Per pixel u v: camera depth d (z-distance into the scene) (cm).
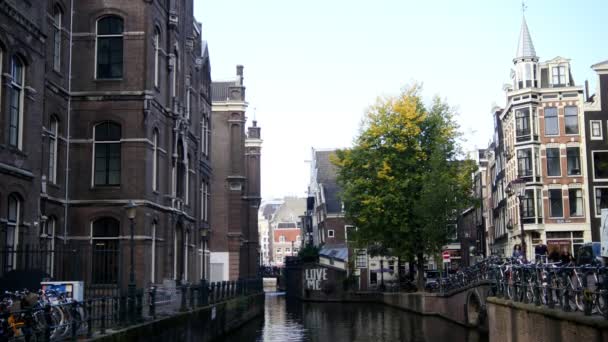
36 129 2181
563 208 4859
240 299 3672
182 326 2216
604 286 1349
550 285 1673
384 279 6881
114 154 2792
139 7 2830
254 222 6688
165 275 3041
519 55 5041
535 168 4909
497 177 6212
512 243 5444
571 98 4912
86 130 2784
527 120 4956
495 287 2583
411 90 4941
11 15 2000
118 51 2833
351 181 5050
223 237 5491
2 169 1944
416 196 4781
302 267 6925
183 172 3484
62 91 2709
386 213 4722
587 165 4844
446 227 4591
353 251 5541
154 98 2873
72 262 2533
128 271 2708
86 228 2736
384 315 4581
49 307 1354
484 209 7225
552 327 1619
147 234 2781
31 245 2112
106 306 1706
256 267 6644
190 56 3797
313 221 9688
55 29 2702
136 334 1706
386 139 4866
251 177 6762
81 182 2764
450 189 4531
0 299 1658
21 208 2091
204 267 4238
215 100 5662
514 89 5062
